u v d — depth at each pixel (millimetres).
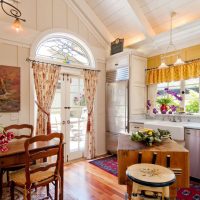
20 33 3320
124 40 4660
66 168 3590
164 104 4004
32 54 3438
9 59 3215
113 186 2824
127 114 4070
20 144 2436
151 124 3529
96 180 3037
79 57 4344
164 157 1700
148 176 1459
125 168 1748
